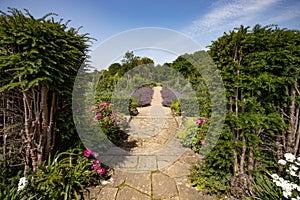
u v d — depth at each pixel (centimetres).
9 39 146
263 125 175
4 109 176
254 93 179
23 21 154
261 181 169
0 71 159
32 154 177
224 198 167
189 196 174
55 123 198
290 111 180
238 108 185
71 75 196
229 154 184
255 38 162
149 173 222
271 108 179
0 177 162
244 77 171
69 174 174
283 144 186
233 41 170
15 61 145
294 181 158
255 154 183
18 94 181
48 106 195
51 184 158
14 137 186
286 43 162
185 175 216
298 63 167
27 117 182
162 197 173
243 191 168
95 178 197
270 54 160
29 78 152
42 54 152
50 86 168
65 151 214
